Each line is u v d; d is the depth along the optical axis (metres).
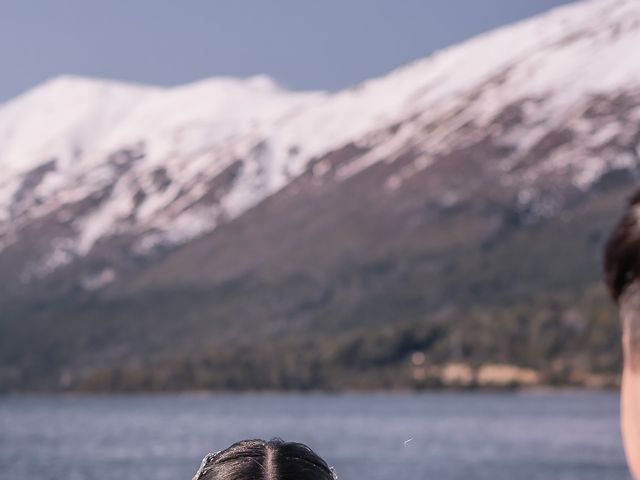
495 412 162.38
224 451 2.88
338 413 168.12
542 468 69.25
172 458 79.06
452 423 134.50
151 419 156.12
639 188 2.06
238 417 158.50
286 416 160.62
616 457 77.75
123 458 79.25
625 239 2.02
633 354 2.00
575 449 87.19
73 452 85.94
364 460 76.75
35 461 76.38
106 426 136.88
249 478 2.76
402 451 85.06
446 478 63.12
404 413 165.00
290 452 2.88
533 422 133.38
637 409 1.99
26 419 160.25
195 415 168.25
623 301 2.03
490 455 80.75
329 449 89.25
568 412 158.62
